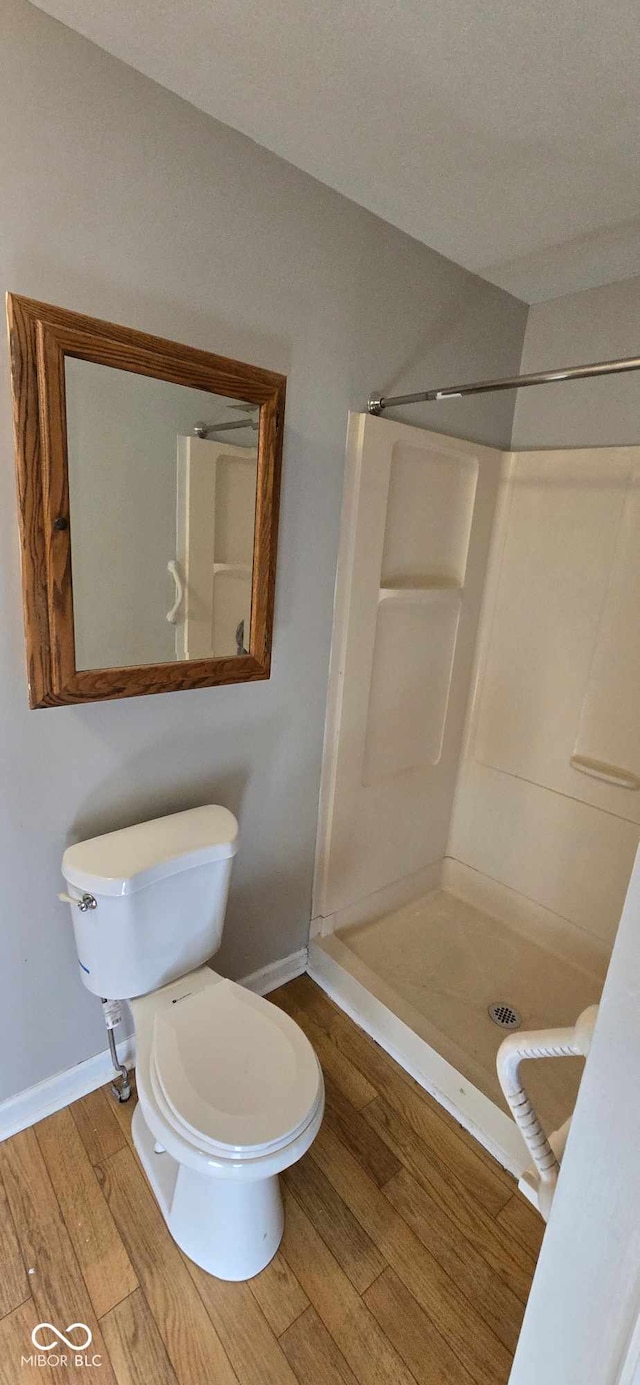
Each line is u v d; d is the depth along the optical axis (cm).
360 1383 102
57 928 132
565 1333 61
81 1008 142
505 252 159
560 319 186
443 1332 109
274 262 129
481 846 229
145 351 110
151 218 110
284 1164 100
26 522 102
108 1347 104
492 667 215
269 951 184
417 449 172
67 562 107
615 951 50
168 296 115
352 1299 113
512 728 212
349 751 181
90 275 105
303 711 167
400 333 158
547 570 195
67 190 100
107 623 118
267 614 144
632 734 182
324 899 193
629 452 171
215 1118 102
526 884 216
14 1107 137
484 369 185
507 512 202
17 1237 119
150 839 129
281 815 172
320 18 91
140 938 124
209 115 113
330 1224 125
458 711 220
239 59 100
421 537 184
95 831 132
